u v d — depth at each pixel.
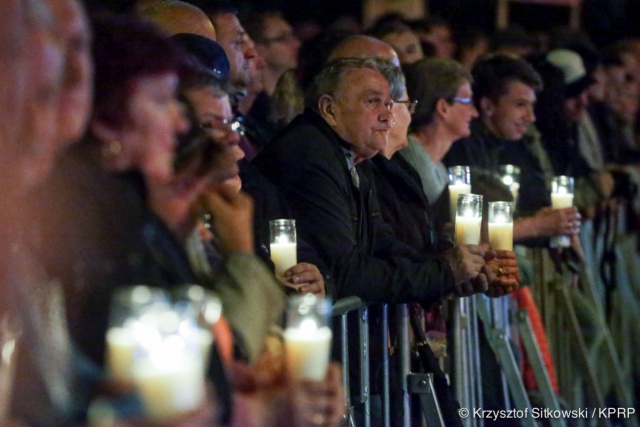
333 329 8.03
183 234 5.14
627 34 20.02
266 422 5.22
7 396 4.23
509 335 12.20
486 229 11.40
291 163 8.59
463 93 11.42
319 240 8.38
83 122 4.54
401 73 9.92
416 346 9.57
